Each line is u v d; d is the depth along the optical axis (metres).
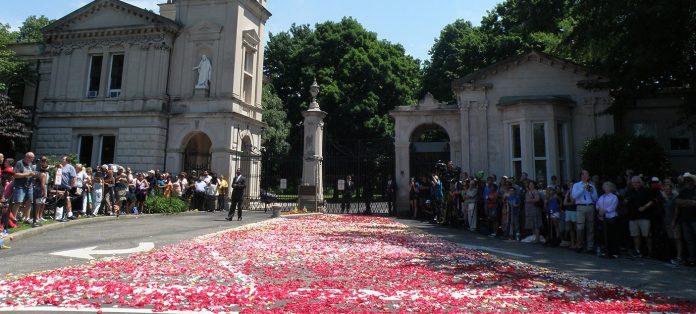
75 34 30.69
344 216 21.67
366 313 5.52
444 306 5.98
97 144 29.70
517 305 6.10
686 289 7.38
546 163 19.14
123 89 29.56
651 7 13.50
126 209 19.47
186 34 29.81
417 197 21.22
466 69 36.53
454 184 18.59
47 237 12.03
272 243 11.55
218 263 8.71
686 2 13.25
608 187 11.20
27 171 12.41
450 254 10.51
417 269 8.46
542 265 9.56
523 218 14.68
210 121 28.44
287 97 48.47
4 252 9.54
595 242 11.95
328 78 44.22
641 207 10.84
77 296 5.99
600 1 15.72
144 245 10.84
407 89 45.41
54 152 30.03
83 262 8.61
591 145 16.77
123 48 30.16
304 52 47.94
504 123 20.44
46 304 5.60
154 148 28.25
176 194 23.70
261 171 31.38
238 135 29.25
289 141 45.66
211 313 5.43
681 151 20.53
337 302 6.04
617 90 18.39
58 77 30.98
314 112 24.55
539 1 17.84
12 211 12.43
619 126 21.02
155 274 7.56
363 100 42.88
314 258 9.51
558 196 13.02
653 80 16.45
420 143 37.50
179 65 29.69
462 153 21.09
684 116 17.41
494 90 21.05
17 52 33.03
